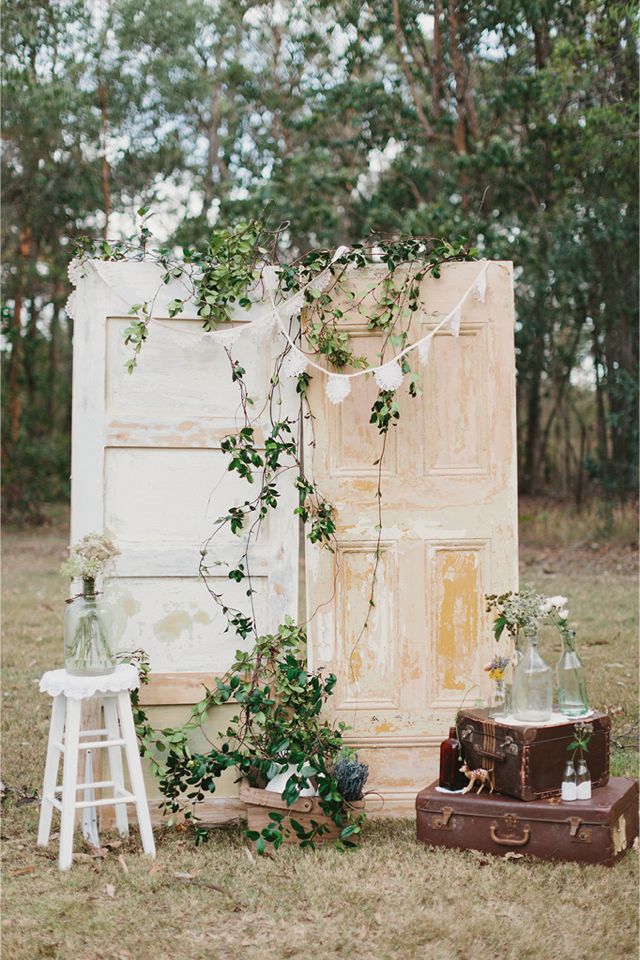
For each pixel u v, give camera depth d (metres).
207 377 3.88
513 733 3.33
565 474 17.12
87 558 3.38
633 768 4.31
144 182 14.15
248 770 3.77
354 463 3.91
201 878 3.20
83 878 3.20
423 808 3.45
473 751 3.48
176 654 3.83
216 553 3.84
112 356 3.85
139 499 3.83
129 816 3.79
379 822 3.79
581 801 3.29
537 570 11.09
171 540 3.84
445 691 3.92
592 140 10.92
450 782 3.49
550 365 14.80
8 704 5.63
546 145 11.95
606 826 3.21
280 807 3.52
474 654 3.92
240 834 3.68
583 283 12.62
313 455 3.89
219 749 3.83
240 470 3.73
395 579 3.91
